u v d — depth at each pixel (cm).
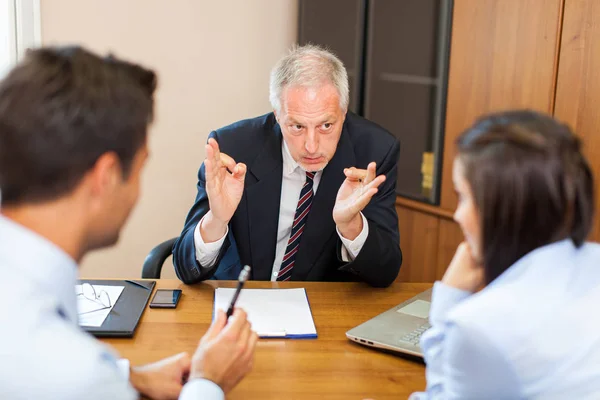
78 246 107
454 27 297
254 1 375
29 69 103
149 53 359
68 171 101
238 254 214
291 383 141
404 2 320
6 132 99
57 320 99
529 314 98
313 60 192
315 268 211
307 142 193
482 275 110
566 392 97
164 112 369
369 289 191
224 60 376
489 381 100
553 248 102
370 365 150
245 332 132
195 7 364
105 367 98
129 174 110
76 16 341
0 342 92
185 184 381
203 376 127
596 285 101
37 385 92
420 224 329
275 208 212
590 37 249
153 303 174
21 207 103
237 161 214
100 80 105
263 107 388
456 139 109
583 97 254
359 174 182
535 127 100
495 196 99
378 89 339
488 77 286
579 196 99
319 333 163
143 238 377
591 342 97
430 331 124
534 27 267
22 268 100
